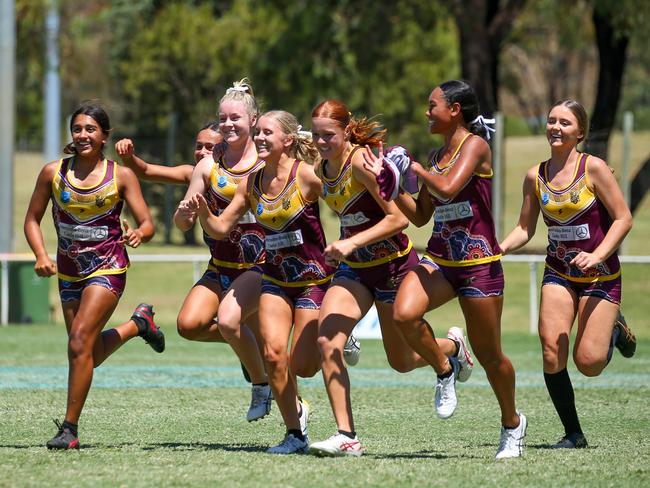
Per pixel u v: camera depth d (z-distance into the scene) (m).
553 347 24.19
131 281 78.56
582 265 22.64
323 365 22.00
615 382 39.44
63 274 23.62
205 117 109.94
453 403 22.69
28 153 126.38
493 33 89.88
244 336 24.39
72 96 174.62
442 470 20.77
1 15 65.56
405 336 21.88
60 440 22.92
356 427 28.05
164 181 26.62
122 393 34.34
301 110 106.81
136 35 120.12
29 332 57.88
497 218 72.25
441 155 22.30
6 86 65.94
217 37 108.94
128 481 19.39
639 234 99.25
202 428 27.34
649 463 21.97
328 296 22.44
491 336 22.14
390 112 113.44
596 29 86.12
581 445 24.75
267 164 22.77
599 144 71.94
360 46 94.00
